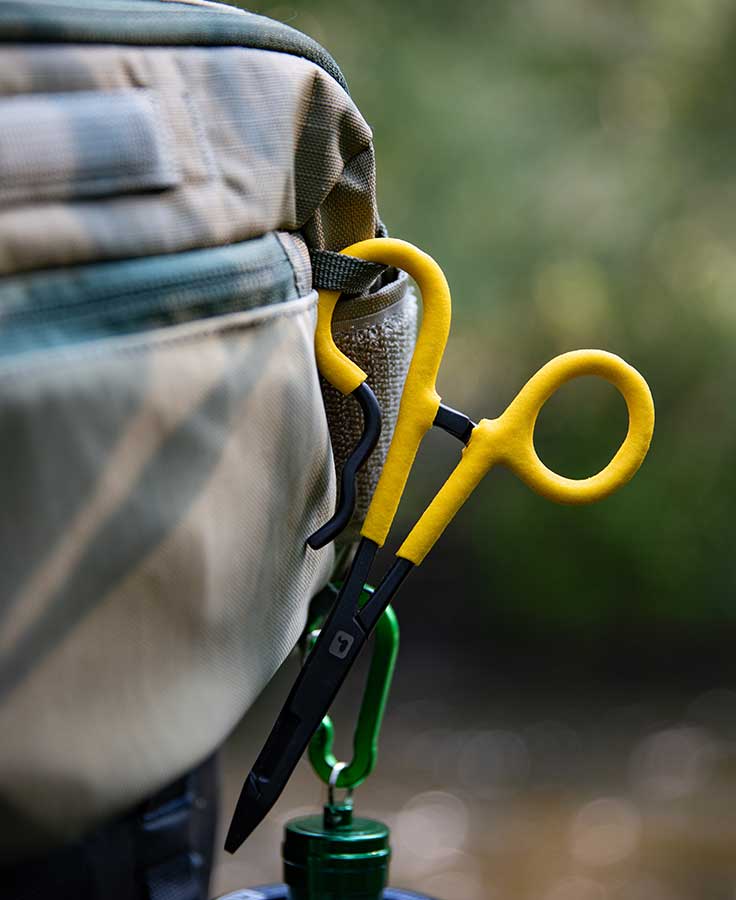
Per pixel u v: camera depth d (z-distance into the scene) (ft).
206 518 1.40
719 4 14.46
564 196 13.94
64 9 1.39
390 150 13.58
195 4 1.65
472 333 14.83
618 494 15.71
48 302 1.30
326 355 1.68
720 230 14.32
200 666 1.44
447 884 9.02
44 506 1.28
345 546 1.98
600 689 15.11
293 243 1.64
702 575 15.69
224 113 1.53
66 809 1.32
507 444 1.68
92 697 1.33
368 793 11.47
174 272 1.40
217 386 1.42
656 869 9.24
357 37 13.57
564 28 14.56
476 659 16.26
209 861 2.28
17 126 1.31
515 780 11.88
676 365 15.10
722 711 14.14
